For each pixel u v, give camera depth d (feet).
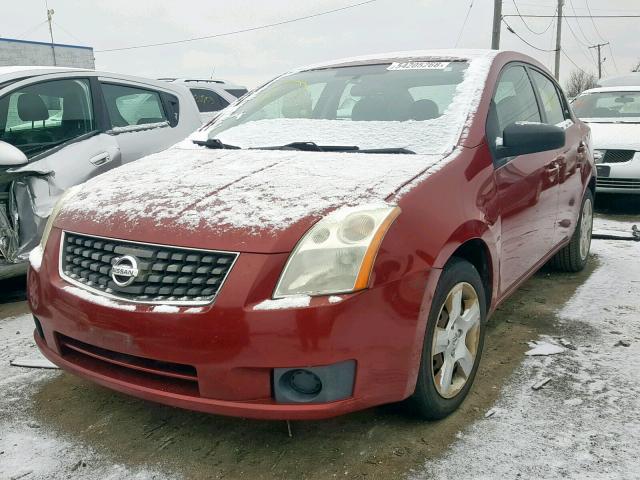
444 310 8.34
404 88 10.90
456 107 10.02
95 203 8.62
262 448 7.98
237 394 6.97
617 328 11.92
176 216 7.65
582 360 10.44
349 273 6.89
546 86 13.96
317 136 10.37
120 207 8.20
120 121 17.30
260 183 8.29
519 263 10.84
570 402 8.98
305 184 8.10
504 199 9.65
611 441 7.94
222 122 12.09
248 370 6.88
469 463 7.53
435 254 7.64
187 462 7.72
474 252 9.34
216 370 6.92
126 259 7.48
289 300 6.77
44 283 8.36
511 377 9.84
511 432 8.20
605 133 24.72
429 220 7.73
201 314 6.88
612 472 7.29
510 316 12.70
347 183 8.02
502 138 10.21
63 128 15.49
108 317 7.39
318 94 11.68
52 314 8.21
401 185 7.91
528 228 10.94
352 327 6.82
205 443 8.13
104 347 7.58
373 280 6.97
